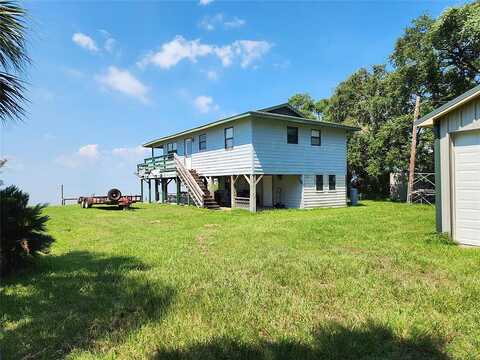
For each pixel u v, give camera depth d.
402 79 22.98
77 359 2.55
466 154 6.97
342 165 20.30
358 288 4.05
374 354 2.55
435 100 22.31
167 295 3.94
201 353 2.56
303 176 18.23
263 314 3.32
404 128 23.08
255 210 16.11
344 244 7.03
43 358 2.59
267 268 5.07
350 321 3.12
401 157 23.62
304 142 18.31
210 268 5.17
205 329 3.00
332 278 4.53
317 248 6.65
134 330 3.02
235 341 2.74
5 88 3.98
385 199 26.20
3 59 3.94
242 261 5.59
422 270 4.89
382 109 25.89
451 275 4.57
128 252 6.72
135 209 18.95
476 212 6.80
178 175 21.06
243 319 3.20
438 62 21.09
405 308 3.41
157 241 7.96
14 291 4.29
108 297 3.97
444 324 3.01
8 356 2.62
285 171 17.42
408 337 2.78
